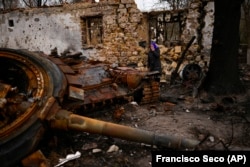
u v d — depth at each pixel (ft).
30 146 13.29
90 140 17.10
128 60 43.50
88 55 46.14
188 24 39.68
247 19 56.08
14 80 18.28
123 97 22.35
